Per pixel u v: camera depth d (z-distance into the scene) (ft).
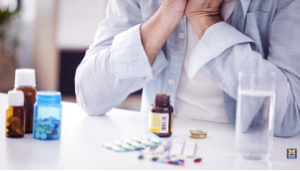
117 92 3.90
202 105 3.95
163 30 3.65
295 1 3.51
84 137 3.13
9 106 3.07
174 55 3.93
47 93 3.07
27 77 3.23
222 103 3.87
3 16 15.06
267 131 2.62
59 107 3.06
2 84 15.53
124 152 2.72
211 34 3.51
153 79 4.09
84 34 15.25
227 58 3.49
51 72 15.89
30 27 16.15
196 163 2.53
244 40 3.46
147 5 3.98
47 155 2.63
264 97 2.57
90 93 3.93
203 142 3.08
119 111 4.36
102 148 2.82
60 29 15.60
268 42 3.72
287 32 3.49
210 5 3.60
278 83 3.34
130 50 3.64
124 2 4.04
